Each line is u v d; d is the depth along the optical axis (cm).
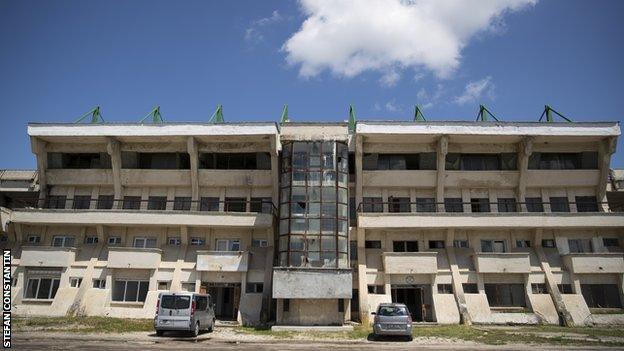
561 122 3244
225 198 3456
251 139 3334
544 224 3169
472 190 3434
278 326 2597
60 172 3531
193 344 1908
